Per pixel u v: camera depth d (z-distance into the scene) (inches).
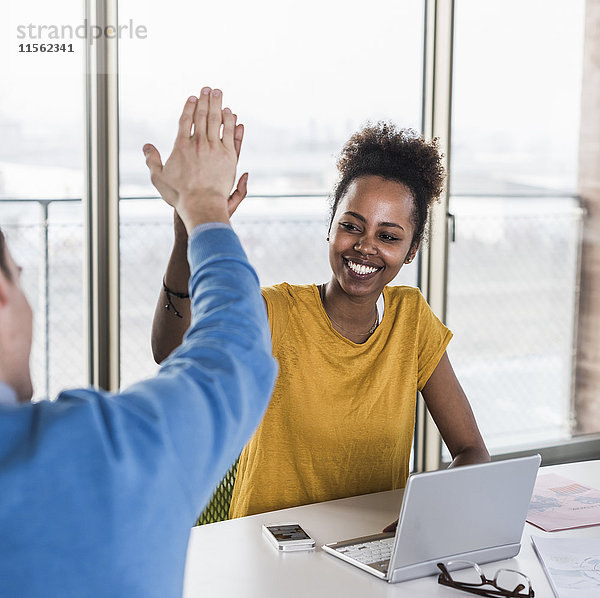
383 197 60.6
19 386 25.9
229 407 26.2
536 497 63.9
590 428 145.0
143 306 178.4
